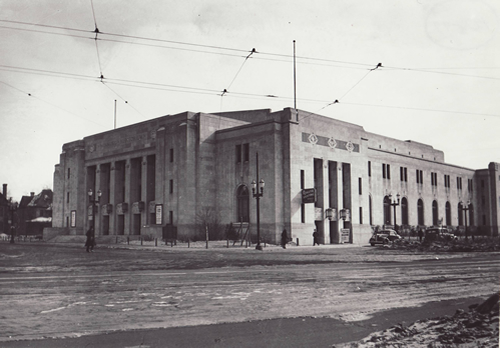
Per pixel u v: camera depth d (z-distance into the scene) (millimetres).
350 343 6863
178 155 55125
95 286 13711
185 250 38812
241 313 9477
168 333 7734
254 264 22875
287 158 50594
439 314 9273
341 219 56594
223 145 55375
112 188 66312
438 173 83750
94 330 7961
